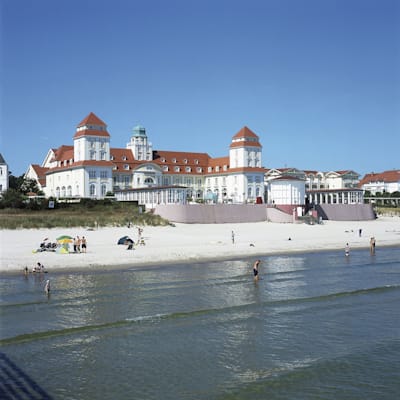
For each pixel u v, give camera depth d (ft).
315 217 334.65
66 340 80.59
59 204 301.43
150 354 75.51
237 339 82.53
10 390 63.41
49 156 482.28
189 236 237.45
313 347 79.41
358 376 68.54
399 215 421.18
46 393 62.85
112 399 61.57
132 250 179.93
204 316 94.94
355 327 89.71
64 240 168.14
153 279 129.08
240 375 68.59
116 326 87.71
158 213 316.40
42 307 98.48
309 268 152.66
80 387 64.49
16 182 455.22
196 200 385.09
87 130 395.96
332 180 547.08
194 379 67.21
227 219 319.27
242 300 107.86
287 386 65.26
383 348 79.10
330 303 106.42
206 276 134.82
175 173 456.04
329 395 62.90
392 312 99.66
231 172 444.14
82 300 104.47
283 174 499.51
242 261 165.27
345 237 256.93
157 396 62.28
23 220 239.30
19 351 75.72
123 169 420.77
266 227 295.48
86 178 387.34
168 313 96.02
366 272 146.30
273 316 95.91
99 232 231.91
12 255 160.56
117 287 118.11
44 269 140.36
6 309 96.68
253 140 451.94
